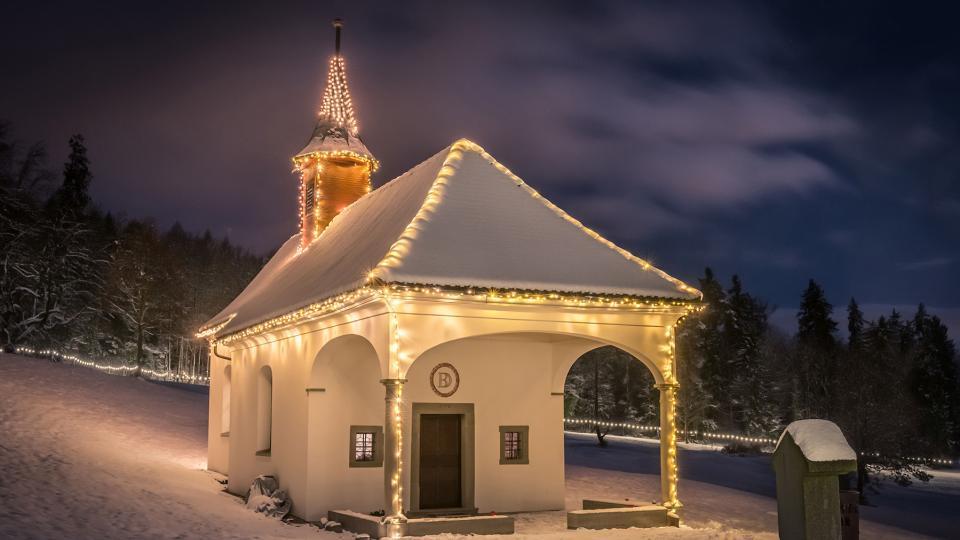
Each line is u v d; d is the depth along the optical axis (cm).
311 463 1559
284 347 1750
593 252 1552
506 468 1741
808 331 6069
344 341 1538
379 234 1574
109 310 5809
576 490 2266
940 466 5859
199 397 4184
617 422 6009
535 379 1800
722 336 5744
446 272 1328
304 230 2495
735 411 5612
